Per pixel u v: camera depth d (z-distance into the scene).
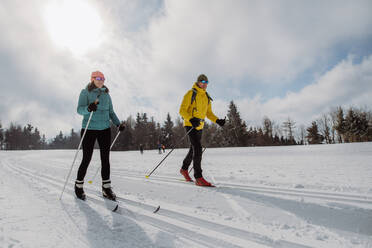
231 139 42.00
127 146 52.34
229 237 1.37
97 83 2.46
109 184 2.38
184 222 1.65
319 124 48.34
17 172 5.14
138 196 2.54
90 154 2.39
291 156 9.21
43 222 1.52
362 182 3.04
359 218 1.62
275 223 1.60
